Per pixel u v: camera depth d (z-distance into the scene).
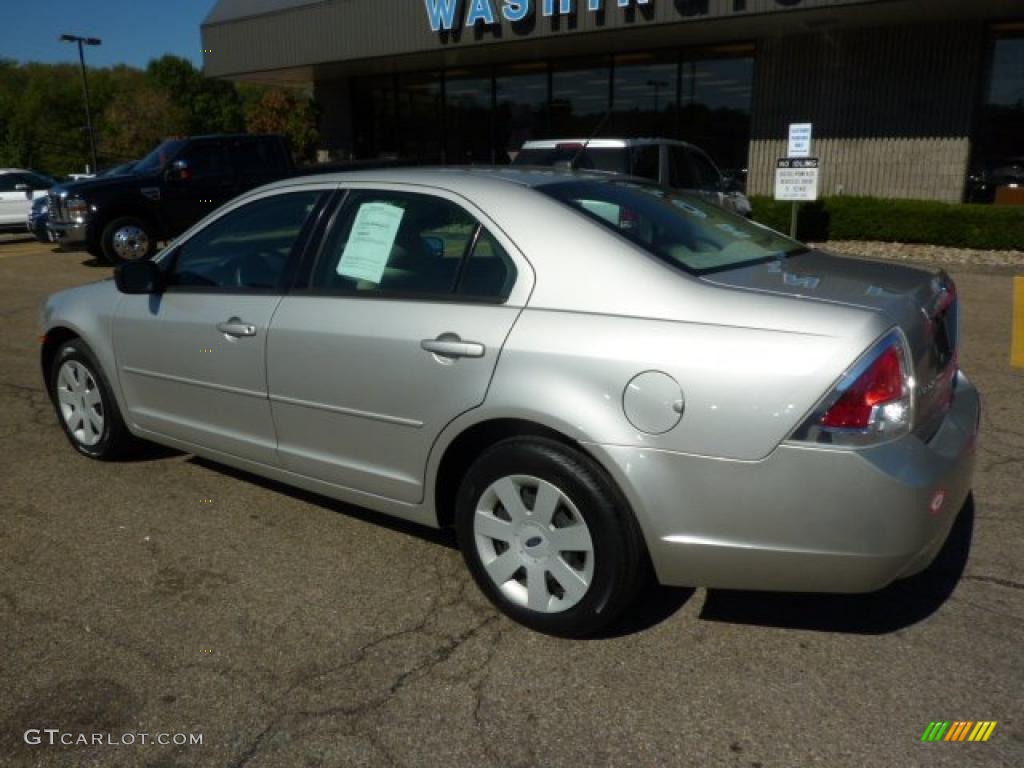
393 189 3.59
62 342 5.04
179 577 3.60
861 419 2.56
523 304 3.07
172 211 13.75
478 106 19.66
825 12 12.71
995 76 13.66
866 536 2.60
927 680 2.83
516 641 3.11
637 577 2.94
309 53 18.80
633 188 3.74
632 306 2.89
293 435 3.77
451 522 3.50
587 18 14.60
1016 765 2.45
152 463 4.93
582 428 2.84
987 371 6.48
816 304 2.71
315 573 3.62
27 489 4.55
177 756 2.56
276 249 3.91
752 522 2.70
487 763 2.51
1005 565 3.55
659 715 2.70
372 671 2.95
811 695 2.77
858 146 14.80
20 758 2.55
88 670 2.97
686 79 16.45
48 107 76.94
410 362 3.26
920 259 12.48
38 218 15.53
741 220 3.92
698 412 2.70
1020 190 13.68
